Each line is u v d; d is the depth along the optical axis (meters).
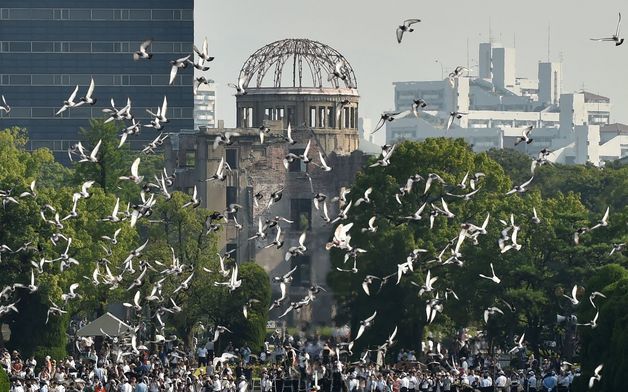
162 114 127.75
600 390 156.50
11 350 195.38
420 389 163.62
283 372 168.38
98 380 158.25
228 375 162.62
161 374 158.88
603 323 159.88
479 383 164.00
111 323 189.00
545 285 193.75
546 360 184.12
